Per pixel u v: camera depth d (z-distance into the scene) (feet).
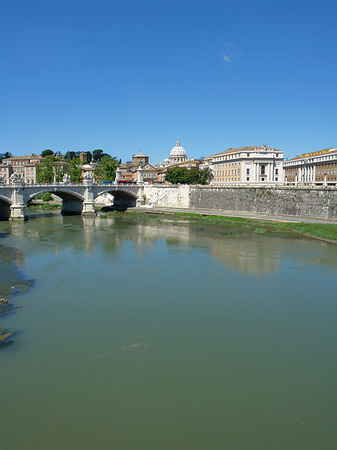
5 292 103.65
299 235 201.05
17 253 154.61
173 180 507.71
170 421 53.93
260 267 132.87
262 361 69.05
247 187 308.60
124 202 421.59
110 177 517.96
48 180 518.78
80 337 77.51
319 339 77.56
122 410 55.98
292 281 116.06
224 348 73.67
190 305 95.66
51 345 73.92
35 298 99.55
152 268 131.54
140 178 410.93
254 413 55.62
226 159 493.36
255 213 298.97
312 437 51.11
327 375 64.80
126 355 70.64
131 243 180.45
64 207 347.77
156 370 65.87
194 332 80.43
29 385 61.31
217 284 113.09
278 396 59.36
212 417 54.75
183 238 194.90
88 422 53.57
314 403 57.72
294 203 267.39
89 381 62.54
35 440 50.24
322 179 404.77
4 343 74.33
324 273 124.88
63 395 59.11
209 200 348.59
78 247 169.48
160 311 91.71
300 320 86.89
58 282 113.91
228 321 86.17
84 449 48.88
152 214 330.75
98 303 96.53
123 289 107.96
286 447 49.49
